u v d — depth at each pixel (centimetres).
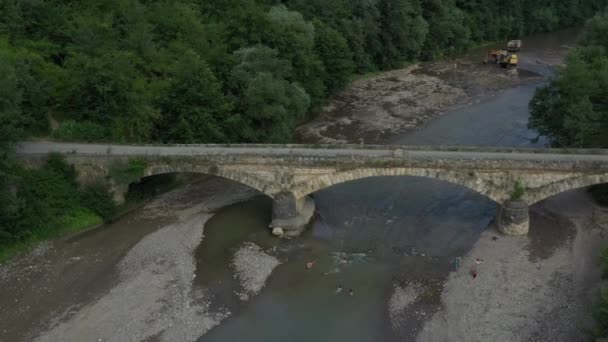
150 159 6331
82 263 5738
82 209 6406
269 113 7612
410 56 14312
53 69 7075
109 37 7700
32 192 6016
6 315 4944
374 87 12231
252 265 5775
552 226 6203
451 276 5512
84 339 4688
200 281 5519
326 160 5997
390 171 5950
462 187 7344
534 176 5816
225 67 8094
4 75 5628
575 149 6219
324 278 5578
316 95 9712
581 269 5412
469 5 16612
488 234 6131
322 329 4878
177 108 7312
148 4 9250
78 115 6962
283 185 6241
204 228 6500
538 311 4869
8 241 5712
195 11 9594
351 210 6906
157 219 6675
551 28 18075
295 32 9444
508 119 9969
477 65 14075
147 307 5103
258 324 4941
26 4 7481
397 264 5784
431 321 4897
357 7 12925
